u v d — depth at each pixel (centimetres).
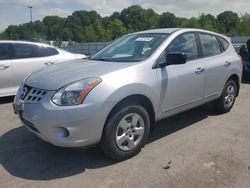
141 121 389
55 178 344
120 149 371
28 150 419
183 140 447
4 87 687
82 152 407
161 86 407
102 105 341
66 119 330
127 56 436
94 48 3297
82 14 9162
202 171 354
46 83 357
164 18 9419
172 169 359
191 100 470
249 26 6888
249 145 428
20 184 333
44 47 745
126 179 339
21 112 374
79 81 345
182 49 458
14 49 699
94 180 339
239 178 338
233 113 584
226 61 543
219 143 435
